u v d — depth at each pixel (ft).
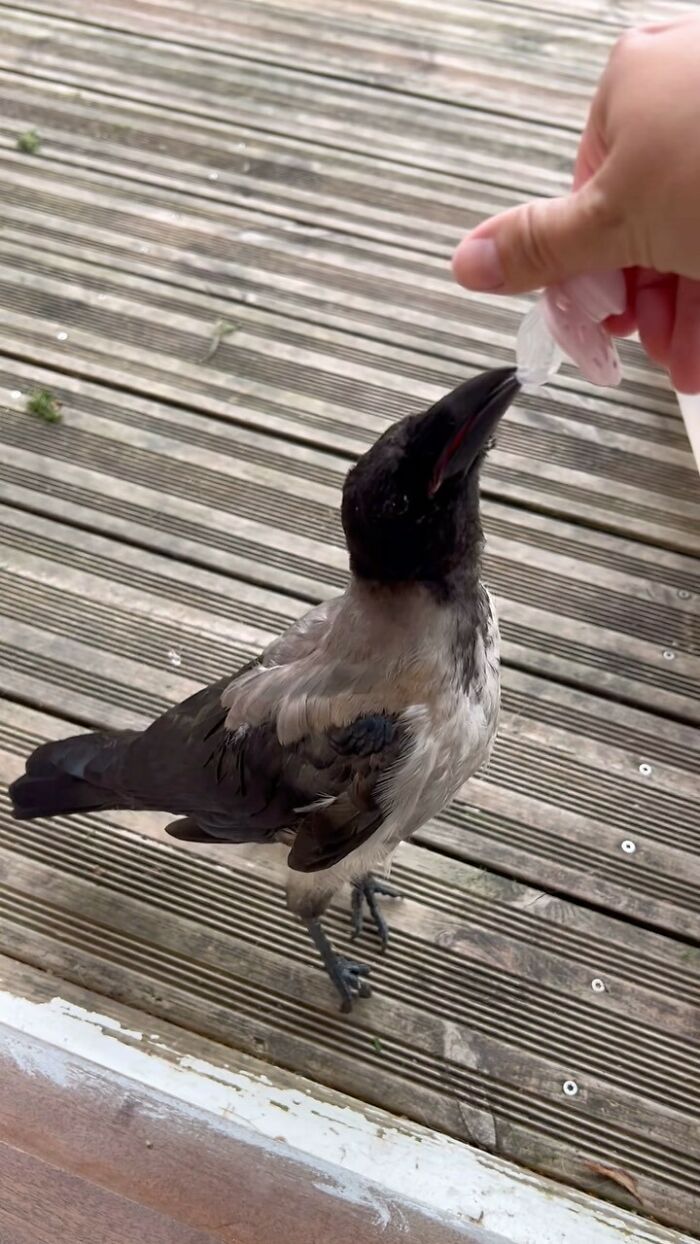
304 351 3.38
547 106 4.03
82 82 4.05
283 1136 2.19
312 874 2.21
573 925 2.50
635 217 1.49
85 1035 2.33
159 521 3.04
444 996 2.42
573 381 3.32
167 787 2.26
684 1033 2.39
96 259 3.57
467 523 1.90
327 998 2.41
